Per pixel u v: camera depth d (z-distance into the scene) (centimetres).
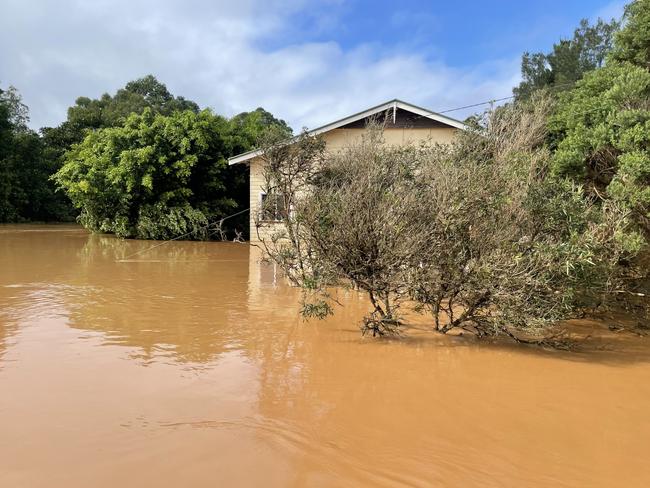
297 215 641
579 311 660
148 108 2108
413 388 437
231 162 1745
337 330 632
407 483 283
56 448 309
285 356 519
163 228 2019
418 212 578
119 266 1195
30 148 3272
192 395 402
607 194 677
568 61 2544
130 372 453
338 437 337
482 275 525
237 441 325
